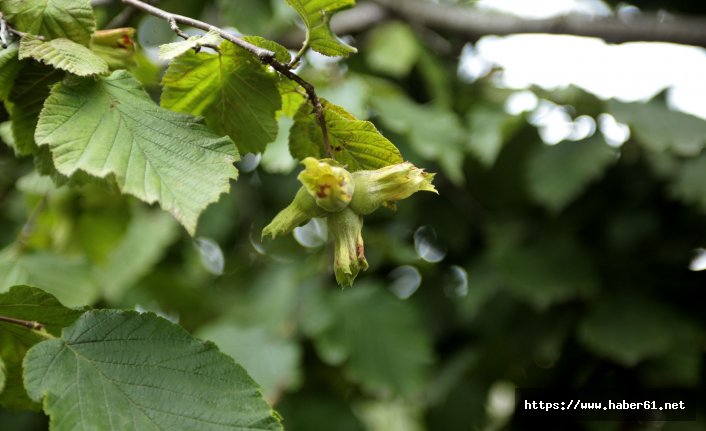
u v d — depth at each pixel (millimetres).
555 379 1573
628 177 1534
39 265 1256
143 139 975
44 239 1531
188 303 1805
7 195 1678
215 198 964
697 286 1481
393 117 1421
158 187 962
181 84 1012
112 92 985
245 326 1615
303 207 970
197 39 979
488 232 1606
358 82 1416
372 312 1579
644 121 1407
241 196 1752
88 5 1003
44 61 973
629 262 1512
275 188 1732
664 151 1431
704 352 1486
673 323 1437
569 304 1549
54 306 985
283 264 1771
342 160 1009
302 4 977
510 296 1598
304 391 1643
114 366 969
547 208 1557
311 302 1599
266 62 984
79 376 962
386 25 1670
